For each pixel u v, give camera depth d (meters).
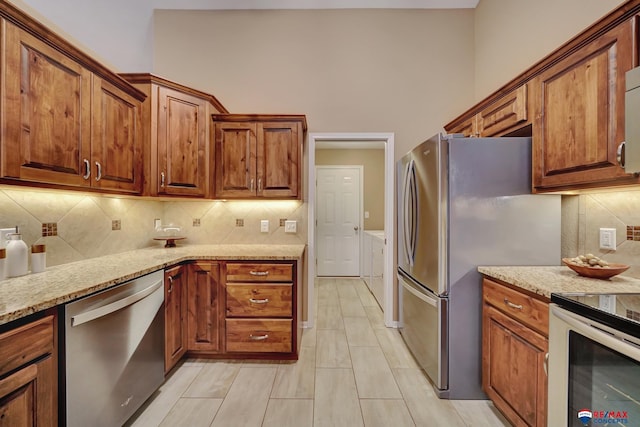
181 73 2.76
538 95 1.55
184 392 1.78
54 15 2.04
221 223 2.73
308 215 2.76
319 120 2.78
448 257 1.72
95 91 1.59
